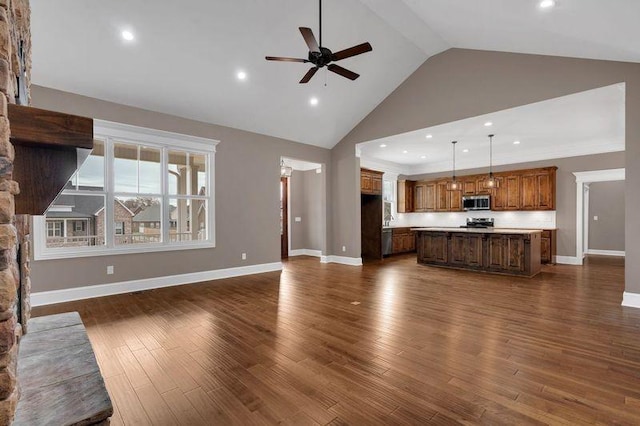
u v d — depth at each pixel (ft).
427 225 32.45
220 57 13.76
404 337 9.41
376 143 22.66
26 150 3.53
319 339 9.29
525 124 18.31
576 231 23.02
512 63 14.75
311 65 15.61
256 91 16.34
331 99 18.85
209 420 5.71
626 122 11.98
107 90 13.70
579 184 22.84
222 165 18.13
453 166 29.32
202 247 17.25
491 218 27.89
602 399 6.25
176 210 16.80
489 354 8.25
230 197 18.48
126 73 13.19
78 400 3.96
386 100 20.35
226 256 18.29
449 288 15.62
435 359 8.00
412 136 20.21
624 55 11.33
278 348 8.68
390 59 17.24
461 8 11.55
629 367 7.51
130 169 15.25
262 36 13.43
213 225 17.67
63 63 12.08
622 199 27.20
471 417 5.74
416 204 32.27
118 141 14.62
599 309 12.00
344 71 11.73
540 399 6.26
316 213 28.25
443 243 22.12
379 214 26.50
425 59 18.08
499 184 26.27
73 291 13.41
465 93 16.40
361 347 8.73
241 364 7.79
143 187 15.61
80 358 5.10
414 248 32.30
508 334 9.58
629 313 11.47
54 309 12.14
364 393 6.53
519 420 5.64
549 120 17.56
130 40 11.93
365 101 20.10
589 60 12.68
